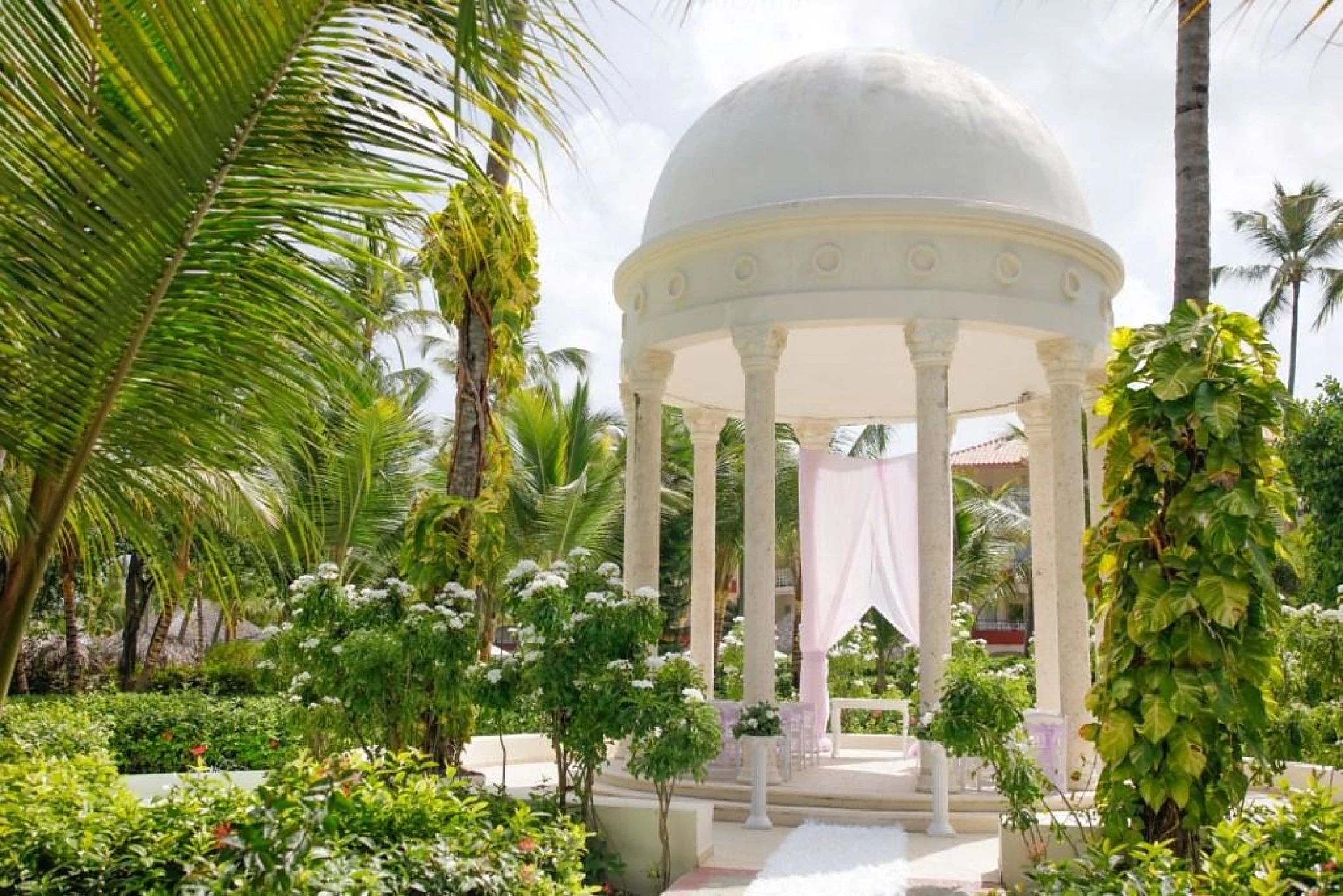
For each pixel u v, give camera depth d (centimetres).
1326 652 1208
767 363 1424
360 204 445
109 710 1653
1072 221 1494
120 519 509
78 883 536
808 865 1061
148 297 427
